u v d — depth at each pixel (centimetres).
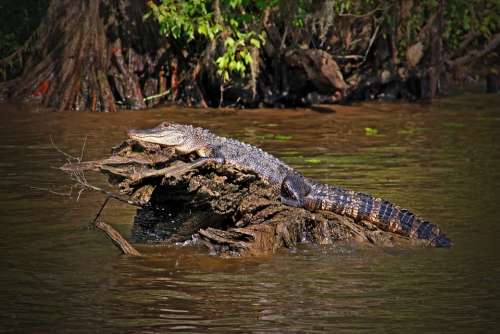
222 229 1382
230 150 1419
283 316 1039
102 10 2738
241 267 1226
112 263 1235
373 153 1995
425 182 1703
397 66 2944
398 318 1035
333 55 2934
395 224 1386
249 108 2712
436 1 2936
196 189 1316
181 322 1019
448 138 2197
